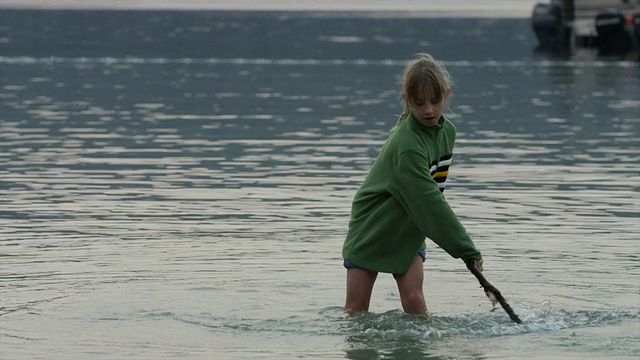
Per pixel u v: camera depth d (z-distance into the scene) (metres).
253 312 18.61
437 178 19.20
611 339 16.98
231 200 30.25
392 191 18.58
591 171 36.12
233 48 115.75
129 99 63.62
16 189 32.19
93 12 191.88
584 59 101.94
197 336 17.14
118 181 33.91
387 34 137.88
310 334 17.34
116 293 19.75
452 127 19.31
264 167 37.03
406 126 18.69
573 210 28.55
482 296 19.75
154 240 24.59
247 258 22.73
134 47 116.31
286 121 52.19
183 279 20.88
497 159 39.16
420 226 18.41
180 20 169.62
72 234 25.23
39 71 85.56
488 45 119.06
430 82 18.34
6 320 17.91
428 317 18.34
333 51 111.06
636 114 55.97
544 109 58.50
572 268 21.83
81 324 17.73
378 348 16.53
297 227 26.22
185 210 28.61
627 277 21.09
